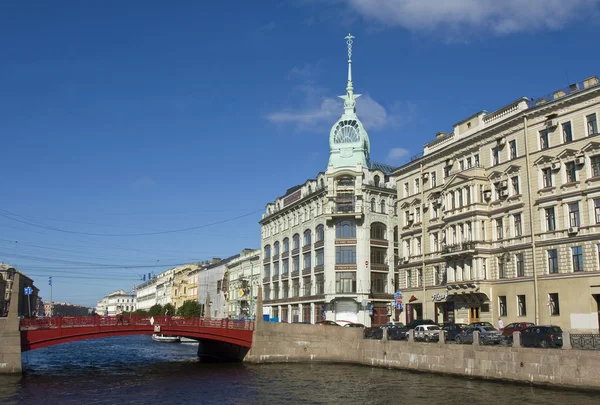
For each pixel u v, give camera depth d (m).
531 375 35.72
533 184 49.53
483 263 53.69
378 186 84.12
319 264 85.69
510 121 52.09
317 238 87.56
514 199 51.53
